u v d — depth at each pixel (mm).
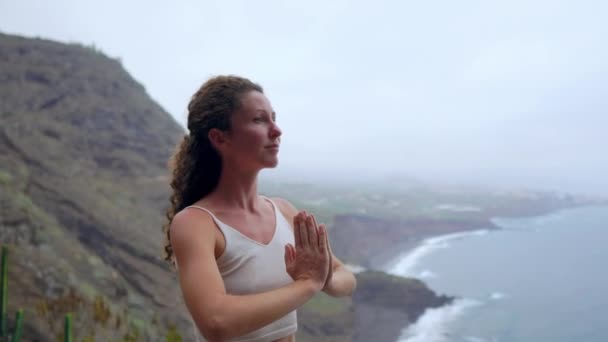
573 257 52719
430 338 32625
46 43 62969
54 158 45312
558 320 32562
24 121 49875
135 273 35594
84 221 37469
